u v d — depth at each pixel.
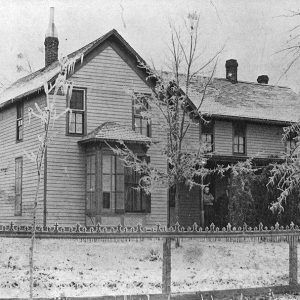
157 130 25.92
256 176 23.08
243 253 19.23
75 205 23.83
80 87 24.53
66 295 12.25
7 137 28.11
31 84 27.23
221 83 34.44
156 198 25.39
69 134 24.02
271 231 13.48
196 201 29.17
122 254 17.66
